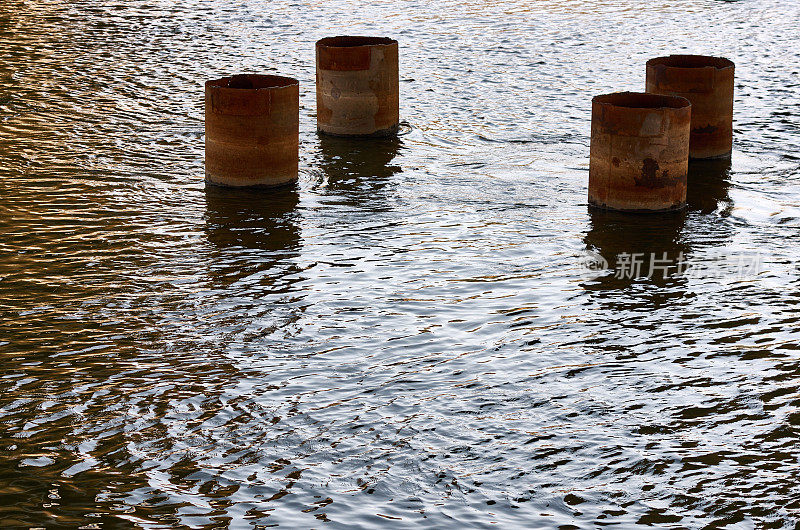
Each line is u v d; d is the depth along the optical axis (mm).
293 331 14180
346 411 12180
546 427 11891
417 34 35062
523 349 13773
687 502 10547
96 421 11914
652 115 18438
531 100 27406
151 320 14438
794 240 17672
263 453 11336
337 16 37938
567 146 23391
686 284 15883
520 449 11445
